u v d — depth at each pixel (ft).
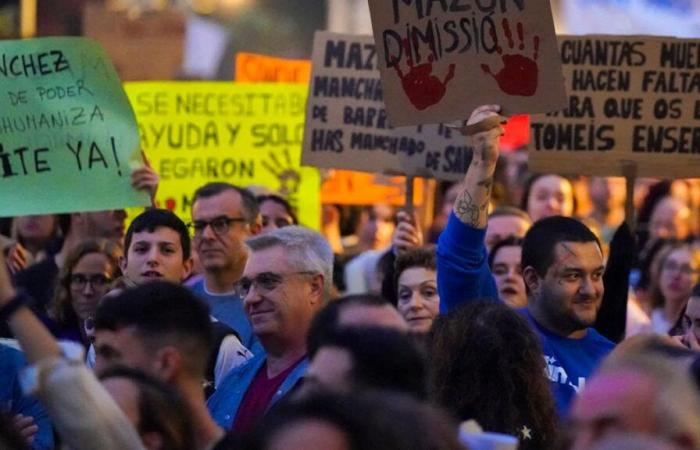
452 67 40.81
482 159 38.14
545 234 40.01
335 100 56.85
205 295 48.62
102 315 28.45
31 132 47.19
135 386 24.99
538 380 32.09
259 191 57.93
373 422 19.39
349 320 27.86
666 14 100.53
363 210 73.36
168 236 44.45
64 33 114.62
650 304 60.85
